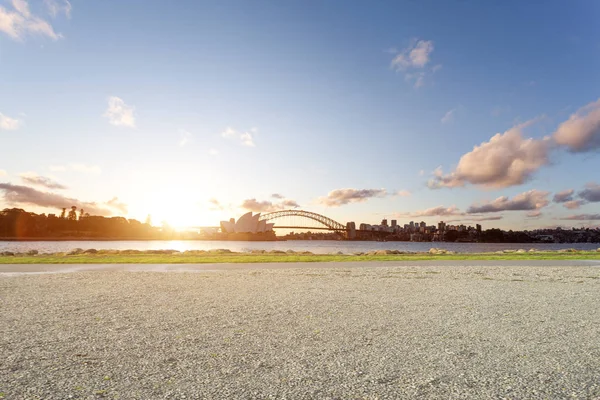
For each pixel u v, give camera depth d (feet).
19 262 73.05
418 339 20.65
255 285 42.19
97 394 13.23
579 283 45.16
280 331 22.11
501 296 35.42
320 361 16.94
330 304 30.78
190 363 16.53
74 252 107.34
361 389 13.89
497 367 16.35
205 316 26.05
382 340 20.40
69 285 41.73
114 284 42.68
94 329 22.33
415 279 48.29
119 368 15.85
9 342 19.54
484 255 98.17
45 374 15.11
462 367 16.33
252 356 17.57
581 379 15.06
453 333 21.97
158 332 21.71
